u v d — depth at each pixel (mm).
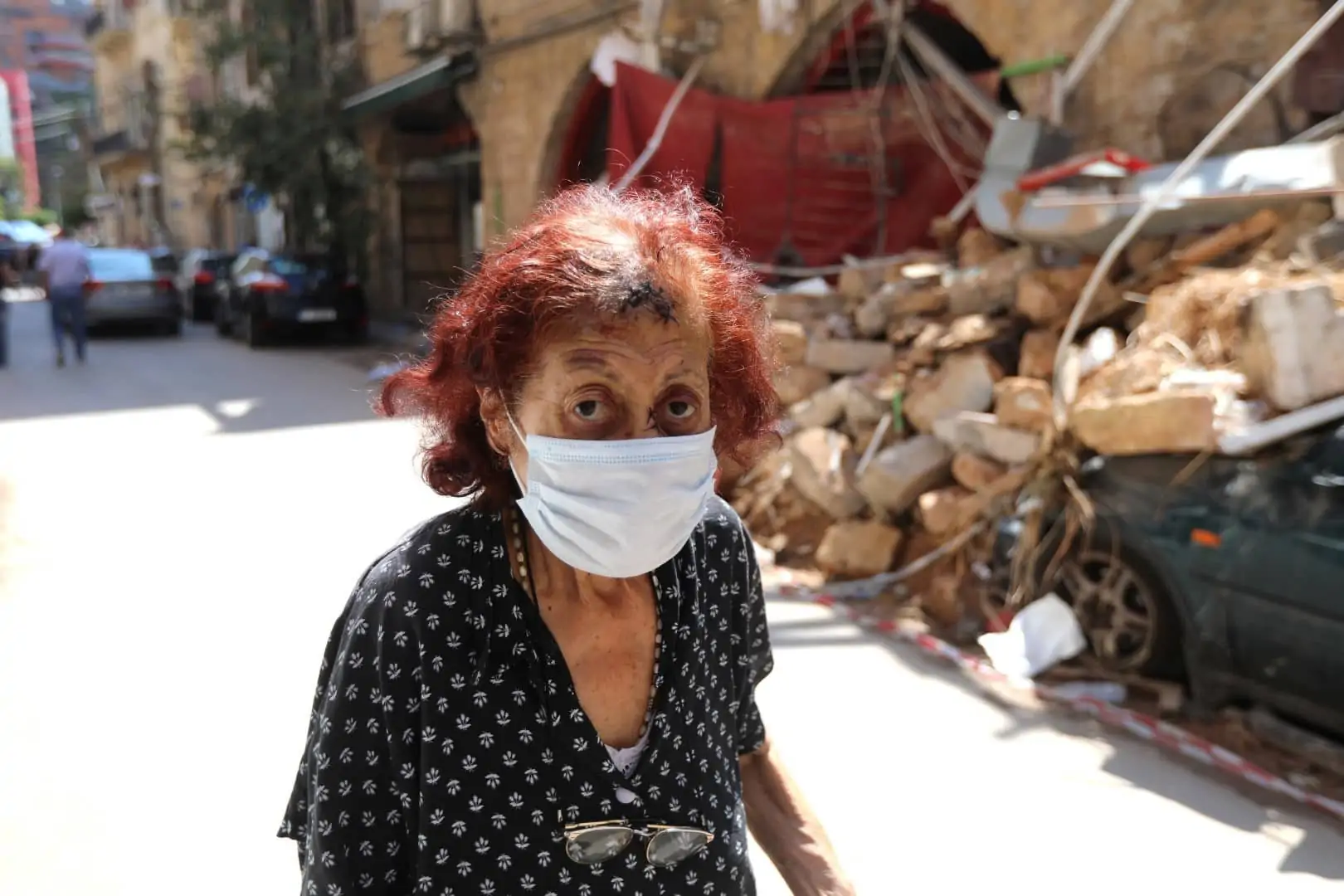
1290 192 4309
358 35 17031
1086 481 3928
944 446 4887
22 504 6855
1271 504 3271
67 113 59938
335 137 16969
